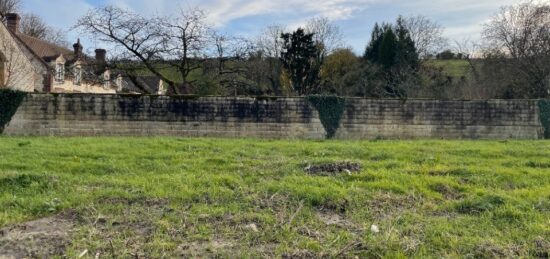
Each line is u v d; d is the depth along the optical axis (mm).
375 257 4078
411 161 9125
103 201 5613
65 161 8508
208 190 6199
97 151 10008
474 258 4094
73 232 4531
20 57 28266
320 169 7828
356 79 42531
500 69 32938
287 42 40125
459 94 36188
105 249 4109
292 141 14031
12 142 12055
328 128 16953
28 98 16328
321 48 45406
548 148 11398
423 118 17250
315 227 4852
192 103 16578
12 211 5172
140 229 4688
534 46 29625
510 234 4676
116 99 16453
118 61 22766
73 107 16359
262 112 16797
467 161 9109
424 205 5789
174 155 9508
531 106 17375
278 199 5824
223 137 16344
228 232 4633
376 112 17172
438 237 4566
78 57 30703
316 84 40812
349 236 4543
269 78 41781
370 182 6812
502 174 7641
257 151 10492
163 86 39031
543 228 4762
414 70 40531
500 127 17375
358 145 12086
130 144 11477
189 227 4762
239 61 25281
